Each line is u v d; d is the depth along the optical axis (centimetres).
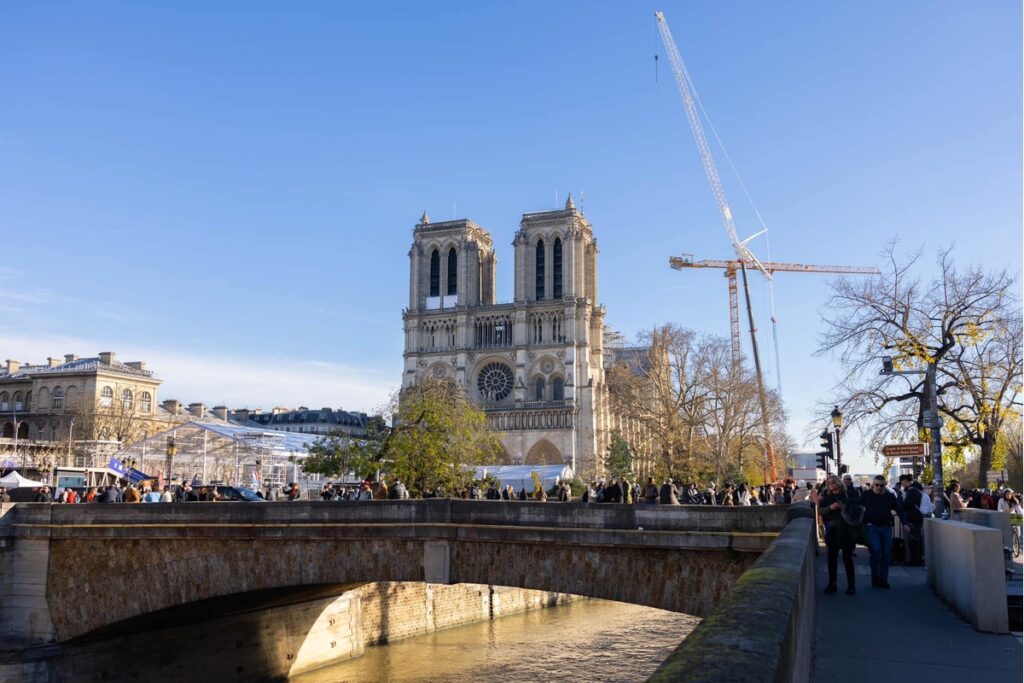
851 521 1938
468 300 16338
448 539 3362
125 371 15250
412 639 5441
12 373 15850
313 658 4772
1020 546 3678
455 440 7319
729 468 9550
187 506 3828
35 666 3888
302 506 3616
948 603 1750
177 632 4353
